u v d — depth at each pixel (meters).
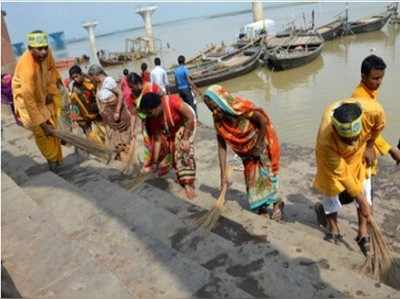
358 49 25.16
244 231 3.37
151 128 4.61
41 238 3.27
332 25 32.53
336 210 3.74
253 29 32.81
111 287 2.54
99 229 3.47
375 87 3.49
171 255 2.90
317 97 15.88
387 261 2.94
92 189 4.47
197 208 3.92
